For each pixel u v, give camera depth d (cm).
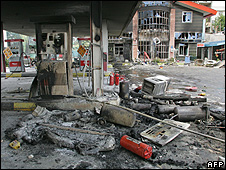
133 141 290
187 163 267
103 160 273
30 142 321
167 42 2888
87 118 414
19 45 1182
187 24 2856
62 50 530
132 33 2827
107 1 719
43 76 470
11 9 837
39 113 427
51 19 496
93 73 529
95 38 520
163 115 448
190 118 420
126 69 1820
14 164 262
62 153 292
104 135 339
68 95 511
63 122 398
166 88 642
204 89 822
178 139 343
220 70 1777
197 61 2516
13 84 862
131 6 793
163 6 2734
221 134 364
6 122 414
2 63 1193
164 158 279
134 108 493
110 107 412
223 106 544
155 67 2120
